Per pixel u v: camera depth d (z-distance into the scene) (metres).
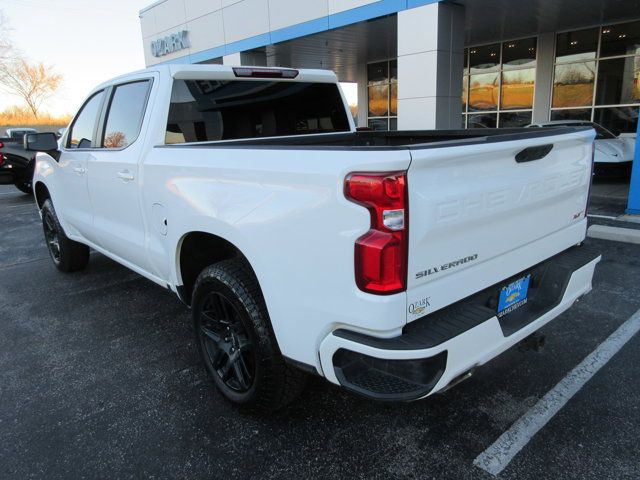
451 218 2.03
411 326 2.05
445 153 1.93
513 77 15.11
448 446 2.55
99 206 4.06
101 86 4.17
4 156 11.38
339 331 2.08
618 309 4.08
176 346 3.78
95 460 2.53
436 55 9.56
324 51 15.80
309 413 2.87
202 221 2.69
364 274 1.91
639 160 7.15
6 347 3.84
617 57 12.60
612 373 3.15
